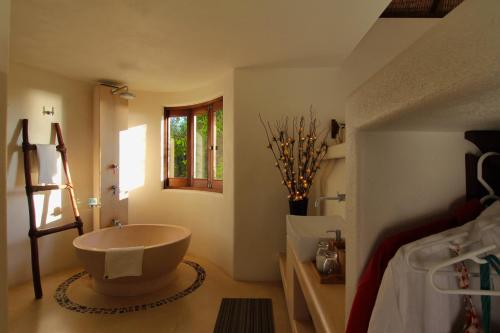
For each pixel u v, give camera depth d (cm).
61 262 302
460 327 60
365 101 74
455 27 42
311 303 115
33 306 229
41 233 255
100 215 325
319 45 227
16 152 264
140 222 367
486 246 49
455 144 81
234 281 279
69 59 259
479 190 78
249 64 268
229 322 208
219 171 338
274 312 221
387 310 60
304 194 256
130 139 358
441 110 53
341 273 129
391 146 79
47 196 289
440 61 45
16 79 265
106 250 236
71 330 197
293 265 180
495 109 53
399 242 70
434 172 80
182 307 229
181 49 236
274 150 279
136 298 244
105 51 241
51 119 292
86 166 325
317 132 274
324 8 175
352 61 269
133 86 343
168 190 374
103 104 328
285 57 251
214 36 213
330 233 178
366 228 79
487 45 37
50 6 175
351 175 84
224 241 302
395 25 262
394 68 59
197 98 348
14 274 263
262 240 280
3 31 65
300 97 277
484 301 55
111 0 169
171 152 385
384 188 79
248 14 183
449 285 59
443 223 74
